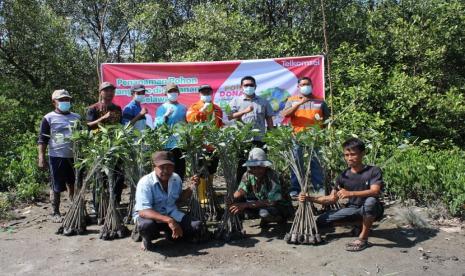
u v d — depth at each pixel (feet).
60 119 19.35
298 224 16.12
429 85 30.14
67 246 16.22
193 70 27.20
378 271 13.56
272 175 17.04
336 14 34.65
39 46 40.19
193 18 40.50
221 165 17.13
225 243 16.30
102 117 19.35
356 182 15.90
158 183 15.58
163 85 27.30
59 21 41.06
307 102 20.35
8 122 31.22
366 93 28.60
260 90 26.84
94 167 17.03
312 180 18.93
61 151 19.10
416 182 20.27
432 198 20.11
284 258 14.74
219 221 18.86
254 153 16.65
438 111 29.40
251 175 17.15
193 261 14.67
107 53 49.16
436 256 14.60
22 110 32.83
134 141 18.08
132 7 42.34
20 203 22.52
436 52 30.89
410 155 22.77
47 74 41.75
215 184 26.13
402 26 33.01
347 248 15.16
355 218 15.88
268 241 16.40
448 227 17.44
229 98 27.09
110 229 17.01
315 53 32.55
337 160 19.03
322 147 18.19
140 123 21.12
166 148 19.38
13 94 36.50
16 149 28.76
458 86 33.76
